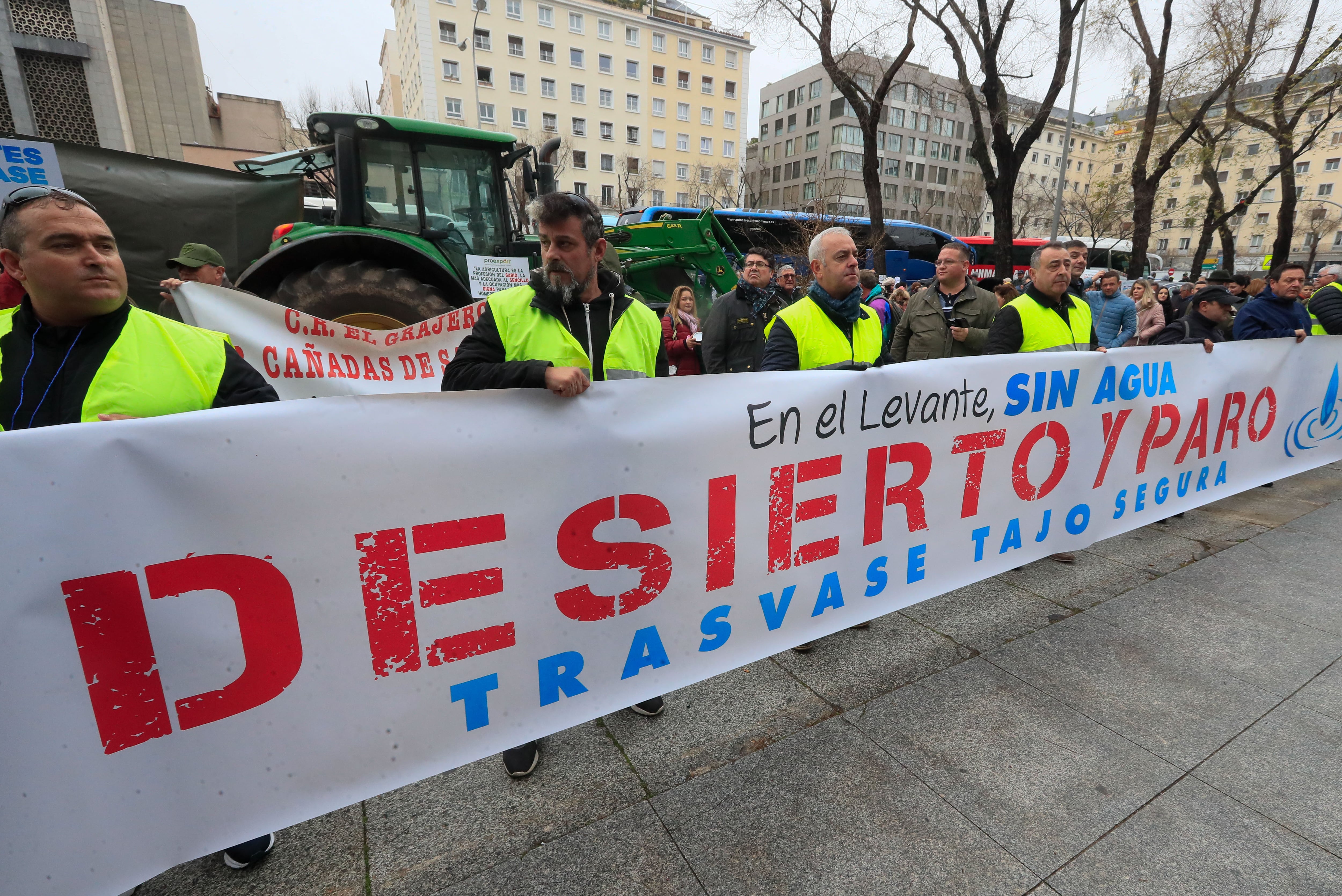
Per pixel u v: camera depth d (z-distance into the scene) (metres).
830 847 1.59
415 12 39.69
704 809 1.71
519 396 1.43
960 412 2.23
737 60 50.12
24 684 1.04
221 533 1.16
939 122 53.97
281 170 5.70
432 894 1.46
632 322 1.95
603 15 44.44
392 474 1.30
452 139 4.70
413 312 4.36
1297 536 3.56
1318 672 2.31
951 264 3.82
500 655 1.50
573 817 1.68
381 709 1.38
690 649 1.81
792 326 2.34
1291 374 3.55
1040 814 1.69
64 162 4.81
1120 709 2.11
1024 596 2.90
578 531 1.56
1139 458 2.90
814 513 1.97
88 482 1.05
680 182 49.75
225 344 1.51
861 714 2.09
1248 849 1.58
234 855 1.53
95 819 1.12
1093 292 6.19
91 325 1.35
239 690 1.22
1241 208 16.75
